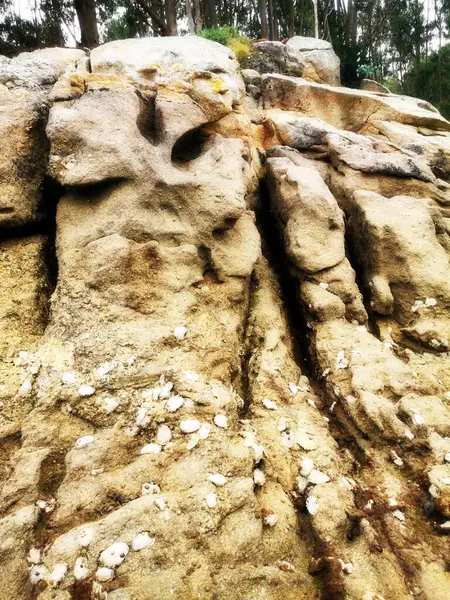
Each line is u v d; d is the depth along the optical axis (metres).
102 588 2.07
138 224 3.66
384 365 3.58
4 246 3.89
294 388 3.54
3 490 2.48
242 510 2.43
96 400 2.91
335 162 6.05
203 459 2.62
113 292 3.37
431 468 2.88
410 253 4.59
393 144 6.54
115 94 4.07
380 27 27.50
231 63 6.26
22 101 4.15
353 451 3.21
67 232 3.74
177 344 3.27
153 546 2.21
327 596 2.26
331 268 4.45
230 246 4.18
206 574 2.16
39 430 2.79
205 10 19.97
